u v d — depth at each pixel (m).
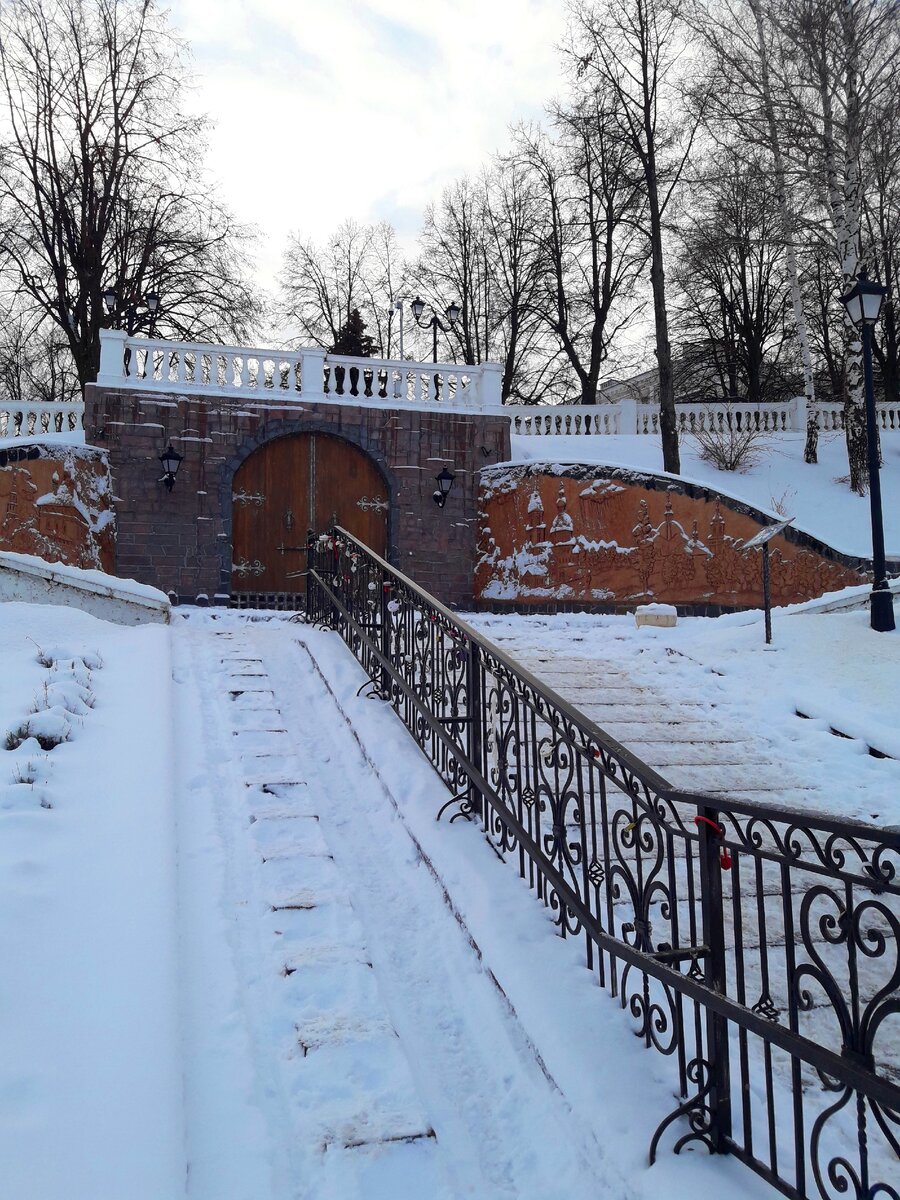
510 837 5.18
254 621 13.06
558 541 17.23
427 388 18.92
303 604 16.47
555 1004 3.71
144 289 25.31
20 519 14.59
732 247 30.48
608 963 4.06
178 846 5.04
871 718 8.04
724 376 36.00
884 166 22.23
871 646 9.88
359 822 5.74
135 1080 3.04
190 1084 3.28
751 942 4.57
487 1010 3.90
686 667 10.11
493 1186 3.06
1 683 6.87
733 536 16.91
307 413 17.48
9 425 17.97
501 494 18.12
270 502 17.27
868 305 10.55
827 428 25.03
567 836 5.66
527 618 14.14
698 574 16.78
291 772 6.21
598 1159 3.04
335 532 10.24
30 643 8.35
